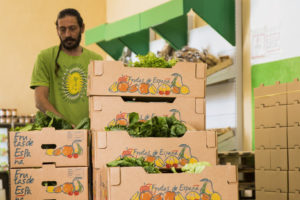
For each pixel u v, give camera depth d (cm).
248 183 448
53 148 264
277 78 442
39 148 248
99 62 257
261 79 461
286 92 376
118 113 257
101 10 852
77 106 328
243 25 488
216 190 197
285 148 376
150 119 252
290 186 370
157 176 193
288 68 430
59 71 325
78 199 248
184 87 265
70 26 323
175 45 561
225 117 500
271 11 451
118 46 670
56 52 329
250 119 473
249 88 477
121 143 231
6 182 451
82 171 249
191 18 565
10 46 802
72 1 835
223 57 487
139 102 259
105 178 197
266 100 400
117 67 258
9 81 798
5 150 789
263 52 460
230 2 484
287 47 432
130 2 756
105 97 256
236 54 486
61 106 324
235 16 486
